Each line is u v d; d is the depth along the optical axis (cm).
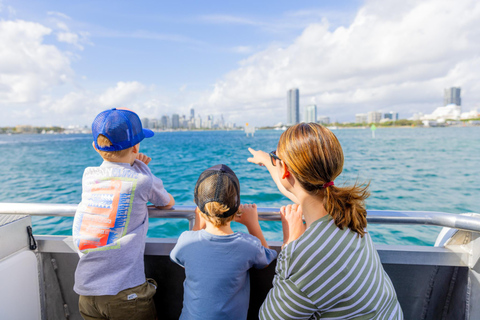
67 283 161
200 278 121
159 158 1878
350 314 94
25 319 141
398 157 1791
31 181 1089
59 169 1437
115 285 129
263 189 845
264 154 151
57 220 551
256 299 153
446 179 1040
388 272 148
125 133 137
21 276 138
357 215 98
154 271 160
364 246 101
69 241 152
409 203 725
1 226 130
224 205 119
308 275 94
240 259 123
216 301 120
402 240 452
